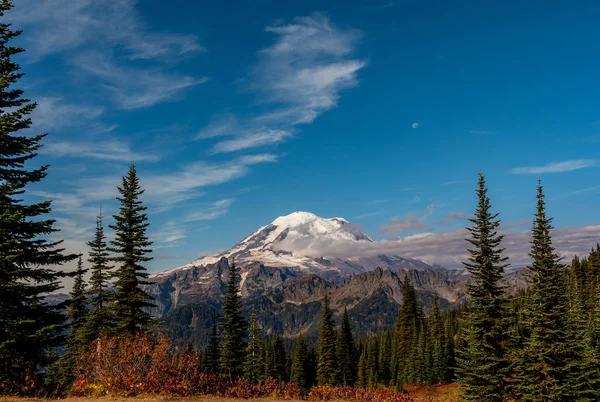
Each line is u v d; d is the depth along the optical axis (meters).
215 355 62.09
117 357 22.28
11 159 22.88
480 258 35.25
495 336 34.28
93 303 40.00
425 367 78.06
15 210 22.05
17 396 19.89
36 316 23.27
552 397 32.41
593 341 40.16
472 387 33.94
